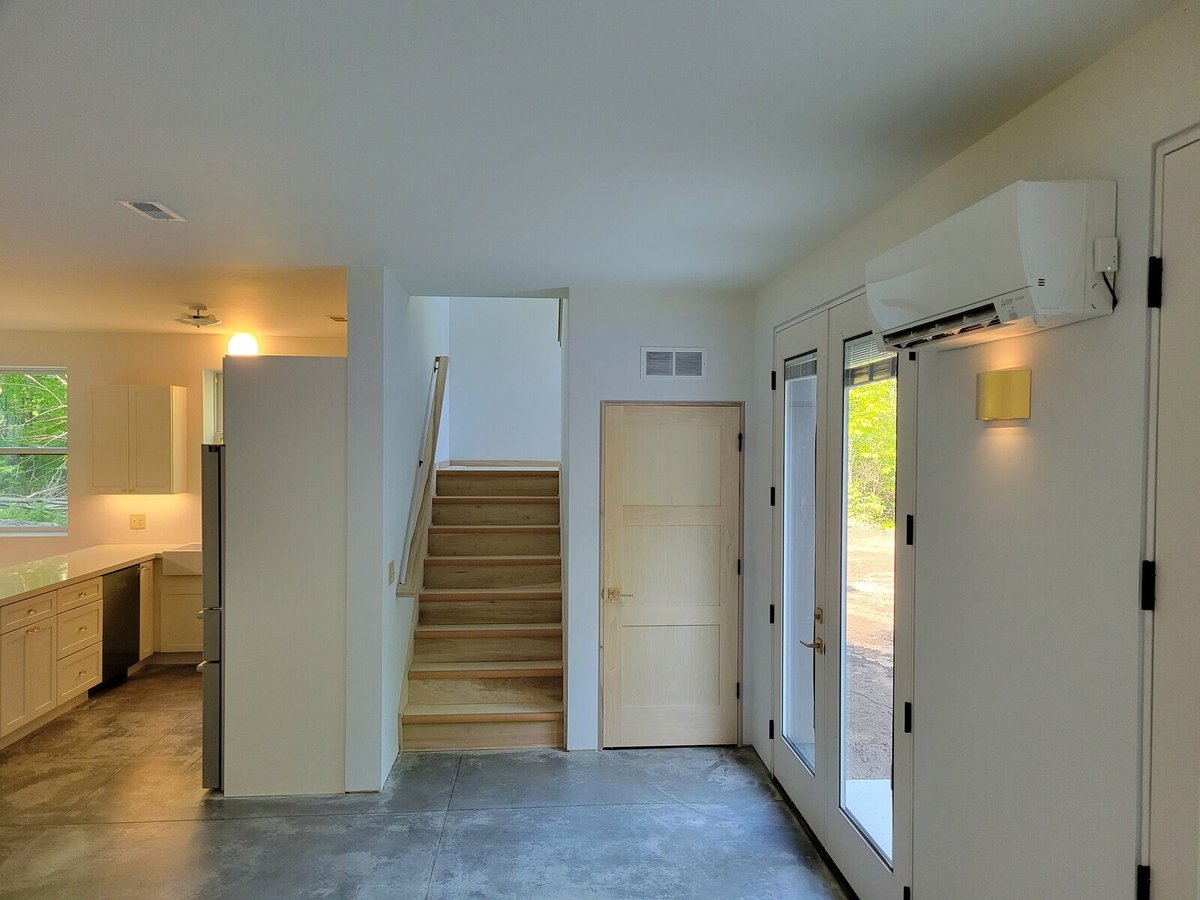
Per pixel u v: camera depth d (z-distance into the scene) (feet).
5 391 19.80
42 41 5.28
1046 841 5.80
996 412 6.24
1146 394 4.88
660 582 14.37
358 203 8.96
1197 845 4.50
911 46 5.36
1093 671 5.31
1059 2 4.75
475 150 7.36
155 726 15.39
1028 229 5.09
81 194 8.59
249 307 15.81
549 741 14.49
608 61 5.64
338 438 12.51
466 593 16.29
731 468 14.44
